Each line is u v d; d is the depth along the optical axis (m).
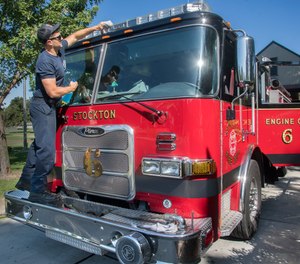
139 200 3.12
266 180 5.49
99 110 3.40
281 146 5.06
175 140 2.88
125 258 2.57
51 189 3.88
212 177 2.90
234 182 3.57
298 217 5.01
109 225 2.74
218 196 2.99
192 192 2.80
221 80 3.06
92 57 3.74
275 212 5.26
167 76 3.12
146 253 2.52
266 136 4.91
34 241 4.27
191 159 2.81
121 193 3.20
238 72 3.02
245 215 3.77
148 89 3.19
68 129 3.65
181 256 2.47
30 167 3.86
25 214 3.50
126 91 3.33
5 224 4.90
